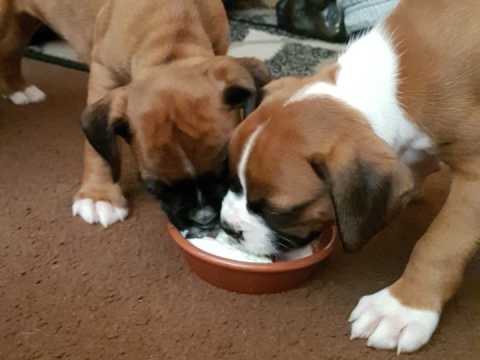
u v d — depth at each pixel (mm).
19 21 774
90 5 692
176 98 536
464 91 471
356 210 435
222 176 537
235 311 517
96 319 507
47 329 497
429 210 644
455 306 530
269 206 457
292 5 1032
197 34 621
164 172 535
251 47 983
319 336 500
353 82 467
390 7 950
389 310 494
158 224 614
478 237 479
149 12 618
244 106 543
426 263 485
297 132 447
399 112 470
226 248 532
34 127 762
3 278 542
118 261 565
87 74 897
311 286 544
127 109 551
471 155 482
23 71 892
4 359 472
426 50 472
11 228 599
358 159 435
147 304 521
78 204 618
